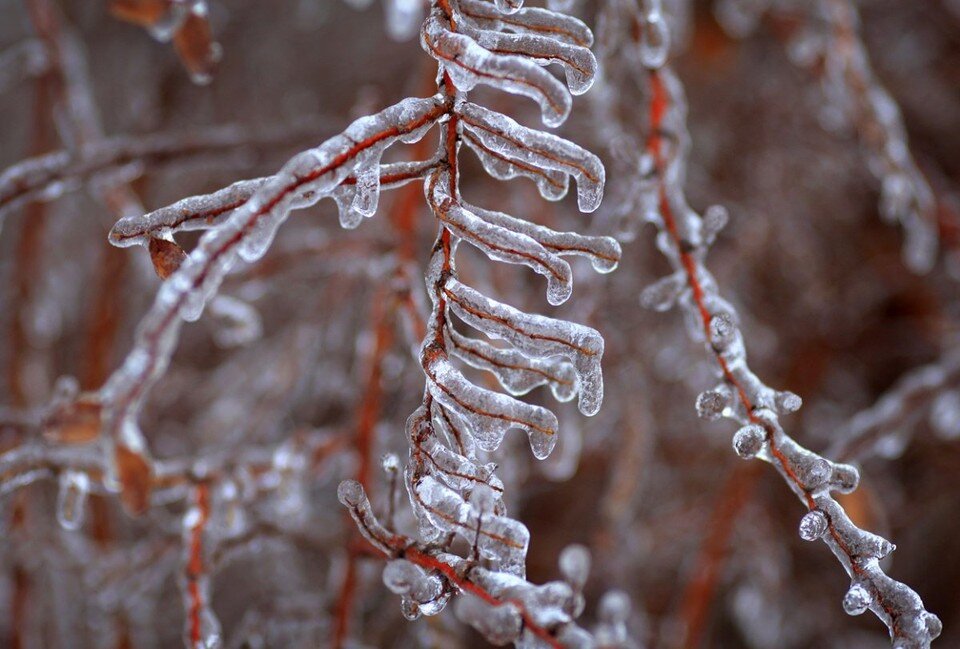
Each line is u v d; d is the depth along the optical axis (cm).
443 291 75
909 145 181
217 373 155
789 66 166
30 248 136
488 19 77
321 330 135
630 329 146
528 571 180
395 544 76
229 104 197
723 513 151
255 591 157
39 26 125
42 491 126
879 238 186
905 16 185
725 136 175
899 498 177
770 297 184
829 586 187
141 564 108
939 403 128
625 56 92
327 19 201
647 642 158
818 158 168
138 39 188
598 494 176
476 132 76
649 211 87
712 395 79
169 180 173
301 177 73
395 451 116
